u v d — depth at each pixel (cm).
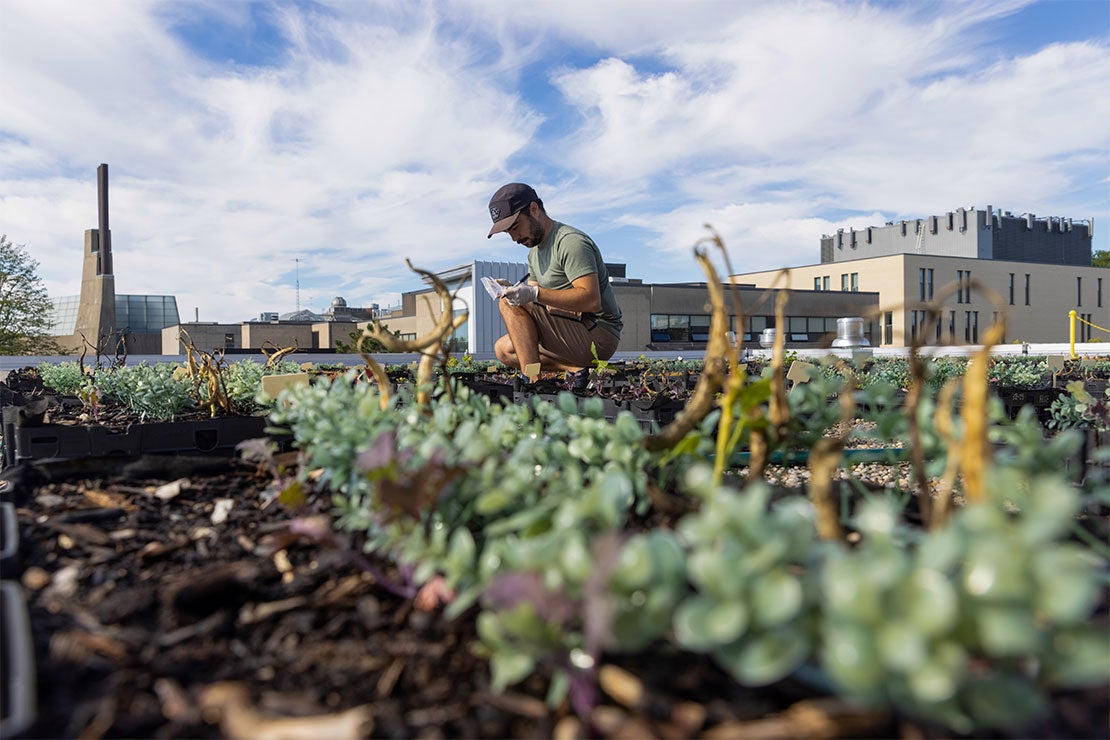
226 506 179
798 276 4781
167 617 116
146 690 94
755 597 72
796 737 76
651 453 154
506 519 130
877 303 3862
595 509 95
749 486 133
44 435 279
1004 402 459
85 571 136
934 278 4322
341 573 132
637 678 91
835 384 168
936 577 68
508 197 516
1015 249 7150
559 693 82
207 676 98
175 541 154
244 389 356
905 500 158
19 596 105
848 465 169
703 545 81
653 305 3269
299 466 199
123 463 213
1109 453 116
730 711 83
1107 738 79
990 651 72
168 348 3997
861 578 68
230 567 131
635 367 841
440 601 117
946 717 70
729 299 3139
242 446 202
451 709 89
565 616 77
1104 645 69
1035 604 68
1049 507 71
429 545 117
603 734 79
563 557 85
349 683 96
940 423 107
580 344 551
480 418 194
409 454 130
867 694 69
